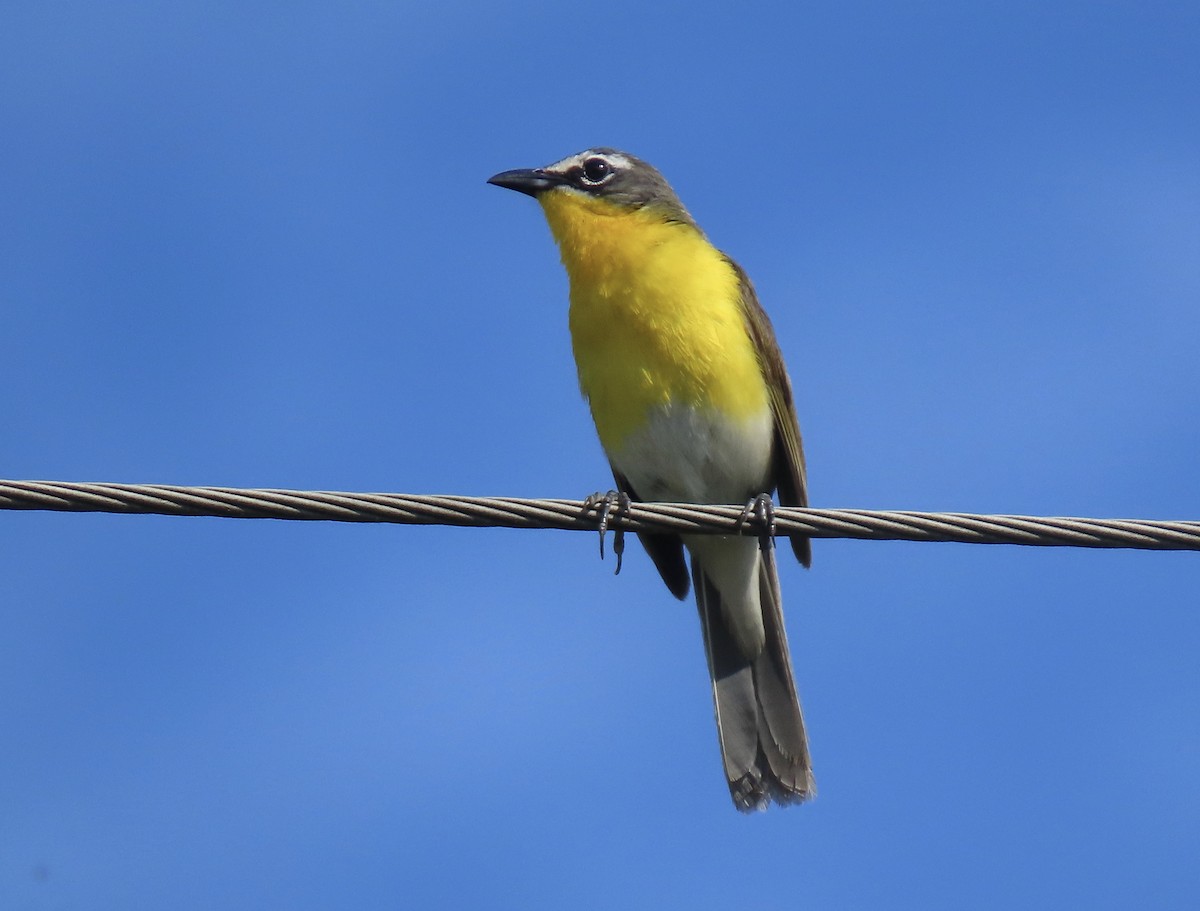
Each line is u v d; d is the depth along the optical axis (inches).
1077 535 370.9
